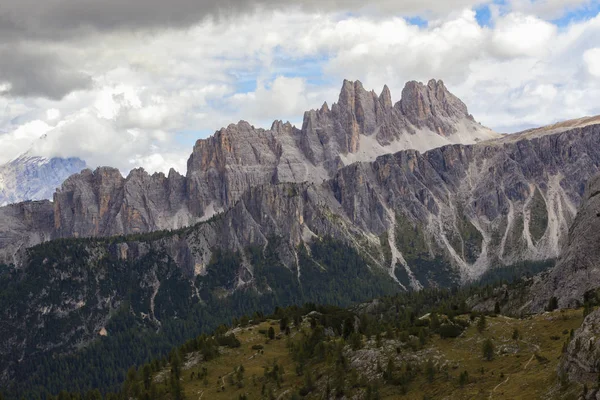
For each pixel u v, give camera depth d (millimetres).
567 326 192250
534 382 158250
